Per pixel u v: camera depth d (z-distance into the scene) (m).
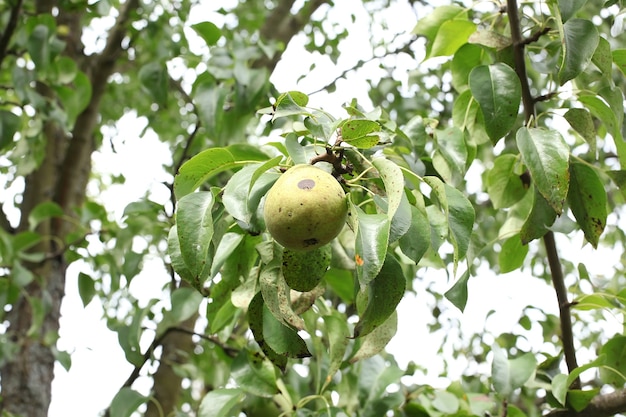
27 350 3.69
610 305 2.13
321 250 1.50
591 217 2.06
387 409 2.30
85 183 4.55
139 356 2.70
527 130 1.82
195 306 2.55
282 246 1.49
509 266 2.35
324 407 2.12
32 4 4.16
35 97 3.48
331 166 1.61
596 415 2.08
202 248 1.47
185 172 1.66
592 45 1.87
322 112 1.62
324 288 1.74
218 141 3.14
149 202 2.91
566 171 1.74
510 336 3.55
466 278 1.83
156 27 3.77
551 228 2.13
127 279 2.85
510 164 2.28
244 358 2.13
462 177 2.02
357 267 1.35
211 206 1.51
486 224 4.53
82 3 3.79
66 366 3.39
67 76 3.60
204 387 3.81
